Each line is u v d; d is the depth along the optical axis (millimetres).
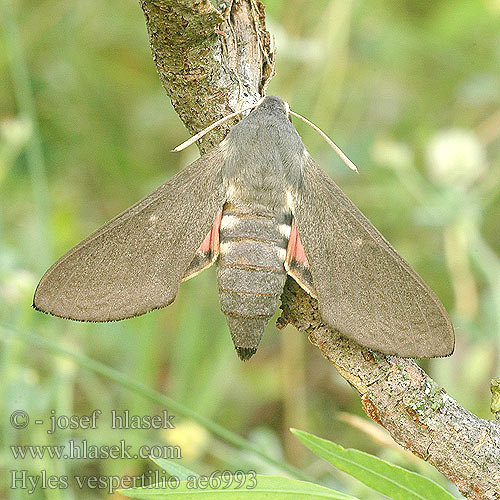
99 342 632
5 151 617
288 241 535
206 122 537
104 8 733
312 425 638
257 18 540
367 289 534
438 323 530
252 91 539
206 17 526
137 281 537
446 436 526
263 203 536
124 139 731
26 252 635
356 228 538
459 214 619
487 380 613
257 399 644
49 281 534
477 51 737
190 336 630
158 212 539
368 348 527
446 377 608
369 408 528
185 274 537
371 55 728
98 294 536
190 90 535
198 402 620
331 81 649
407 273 534
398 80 752
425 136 698
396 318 532
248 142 537
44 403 588
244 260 532
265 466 591
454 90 742
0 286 599
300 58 640
